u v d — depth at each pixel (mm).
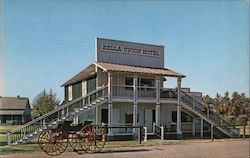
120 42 33125
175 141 27656
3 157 17516
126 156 17969
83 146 21328
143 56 34281
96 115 29797
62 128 20734
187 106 33469
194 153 19344
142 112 33719
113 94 31375
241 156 18234
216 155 18609
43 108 47281
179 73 33469
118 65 31938
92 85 32812
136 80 30906
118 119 32094
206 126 35594
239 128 34375
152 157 17641
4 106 61562
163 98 32500
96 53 31781
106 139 28250
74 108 31016
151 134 31234
